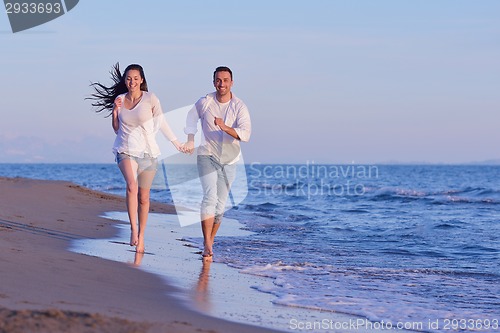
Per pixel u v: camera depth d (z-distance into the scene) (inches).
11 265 231.8
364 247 405.7
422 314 219.1
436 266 330.3
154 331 151.0
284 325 190.7
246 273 285.0
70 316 154.6
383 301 238.1
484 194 1147.9
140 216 322.3
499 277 297.1
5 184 627.8
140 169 316.2
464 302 241.6
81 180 1867.6
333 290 254.8
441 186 1737.2
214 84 310.2
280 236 457.1
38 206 501.4
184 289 234.7
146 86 314.0
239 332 171.6
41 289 196.1
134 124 309.6
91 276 235.3
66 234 367.6
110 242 353.4
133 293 213.5
